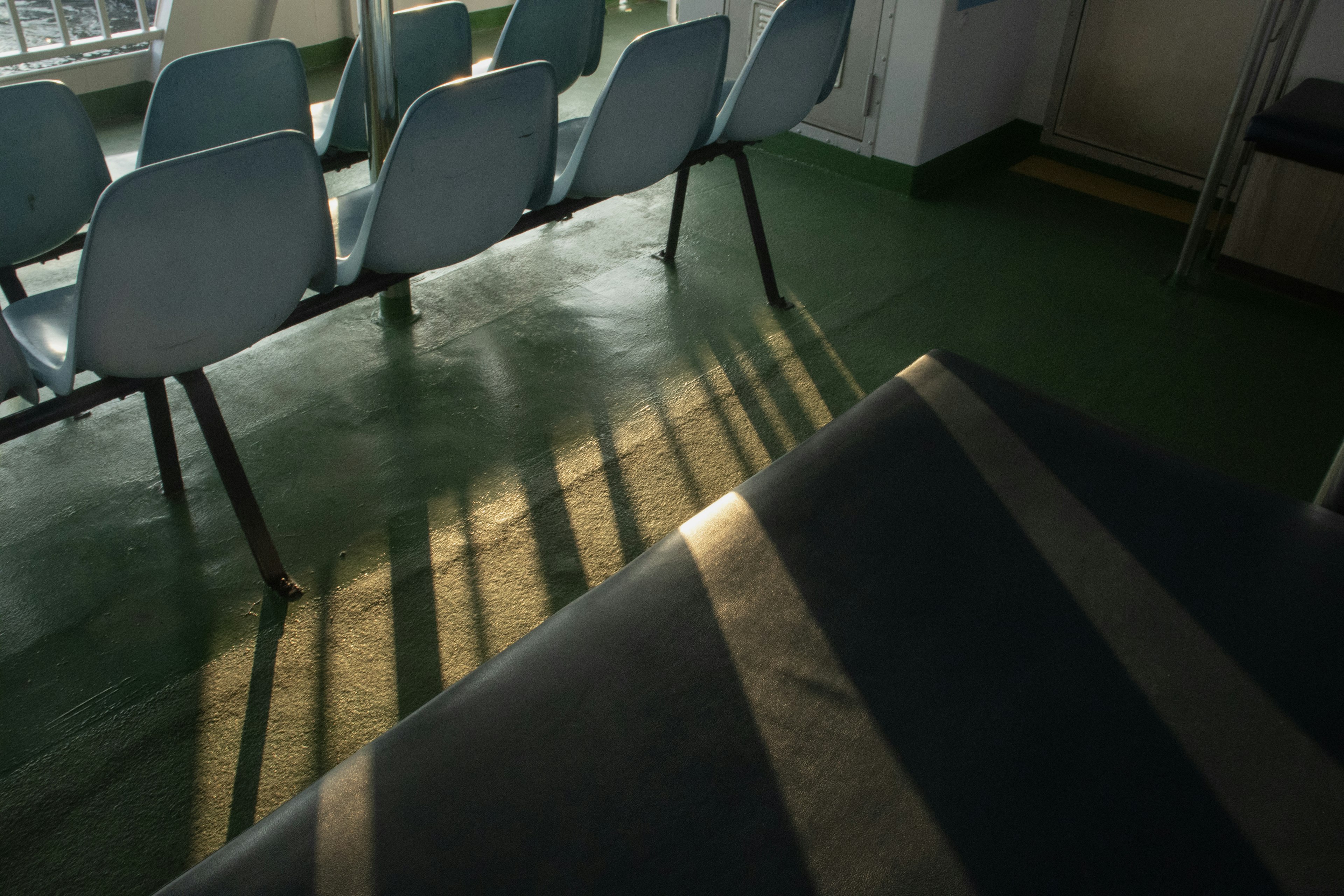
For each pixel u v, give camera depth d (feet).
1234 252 10.87
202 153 4.75
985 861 2.71
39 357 5.82
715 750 3.03
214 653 6.06
